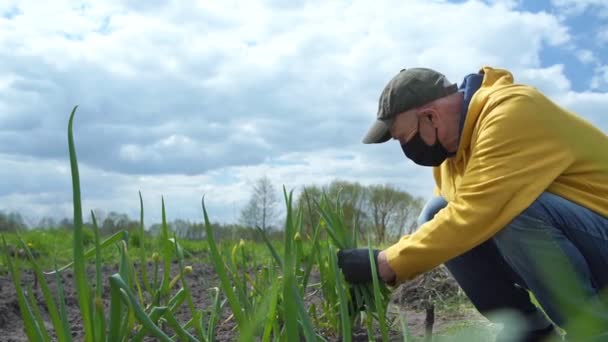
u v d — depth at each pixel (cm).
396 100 230
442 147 232
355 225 234
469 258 247
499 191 195
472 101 216
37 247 535
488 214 196
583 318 56
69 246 585
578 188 206
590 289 198
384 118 237
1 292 338
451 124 227
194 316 153
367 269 207
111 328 113
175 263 533
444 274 403
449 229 200
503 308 249
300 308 120
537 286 205
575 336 55
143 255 171
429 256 202
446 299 361
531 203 199
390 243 666
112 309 112
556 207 201
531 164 197
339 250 217
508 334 204
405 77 231
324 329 234
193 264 518
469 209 198
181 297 159
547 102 205
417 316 327
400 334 252
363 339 230
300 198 233
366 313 219
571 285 78
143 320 112
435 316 324
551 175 199
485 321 279
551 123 201
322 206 232
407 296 373
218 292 179
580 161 204
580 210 203
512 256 211
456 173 240
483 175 198
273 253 196
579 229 202
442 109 226
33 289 354
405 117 230
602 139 213
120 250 149
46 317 293
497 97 205
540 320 246
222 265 134
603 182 206
